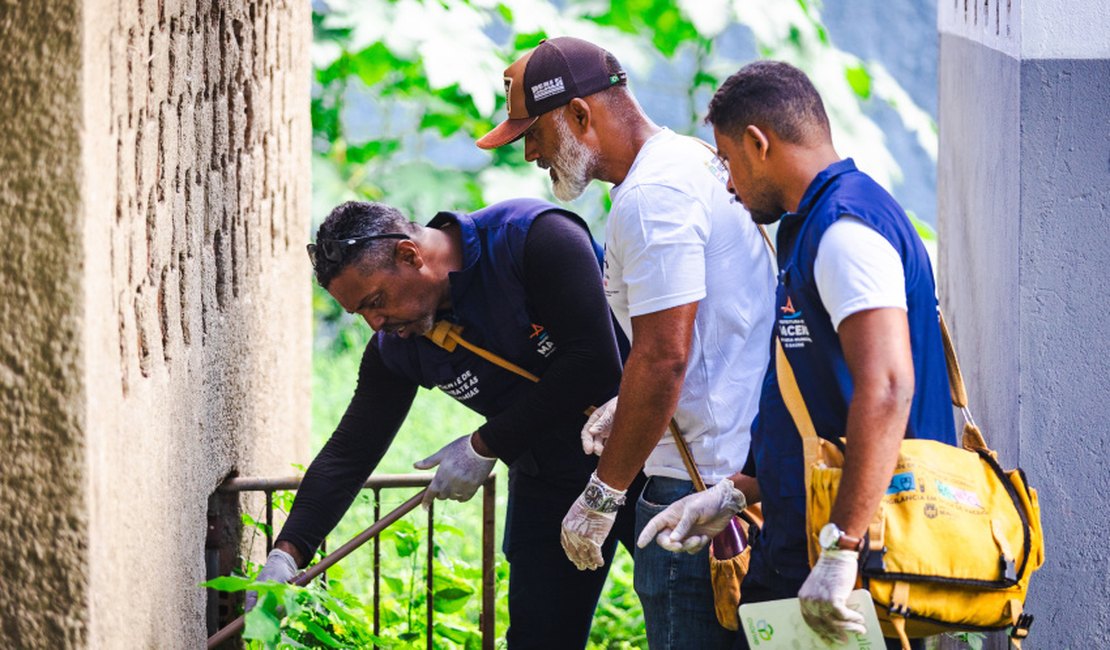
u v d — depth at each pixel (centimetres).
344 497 559
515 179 1230
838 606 354
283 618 533
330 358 1314
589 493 468
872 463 351
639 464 462
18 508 368
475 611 743
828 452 377
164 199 461
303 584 534
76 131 359
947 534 368
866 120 1195
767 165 396
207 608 563
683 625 479
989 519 376
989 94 600
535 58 491
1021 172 521
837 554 356
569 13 1248
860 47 1658
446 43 1084
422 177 1222
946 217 765
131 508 412
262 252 671
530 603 563
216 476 557
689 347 455
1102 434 521
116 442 395
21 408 365
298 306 795
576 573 562
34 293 362
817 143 395
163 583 455
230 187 591
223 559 573
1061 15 515
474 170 1245
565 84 484
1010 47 543
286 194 747
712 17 1155
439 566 653
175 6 478
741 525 469
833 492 371
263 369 674
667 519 446
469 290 519
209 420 541
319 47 1138
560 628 562
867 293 359
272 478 577
